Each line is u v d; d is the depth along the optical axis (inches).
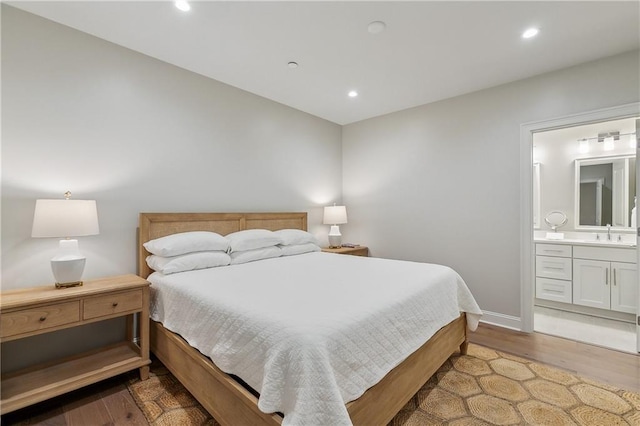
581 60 99.3
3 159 74.6
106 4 74.2
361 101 138.6
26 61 77.5
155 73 101.1
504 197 117.0
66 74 83.6
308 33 86.3
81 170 86.3
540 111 108.9
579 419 63.6
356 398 48.6
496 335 109.0
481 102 123.3
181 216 104.7
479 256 123.4
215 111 117.5
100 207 89.8
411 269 92.2
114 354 82.4
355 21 80.4
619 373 82.4
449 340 84.6
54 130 81.7
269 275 83.8
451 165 131.7
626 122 138.0
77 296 68.6
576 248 135.3
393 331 58.6
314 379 42.1
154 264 88.9
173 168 105.7
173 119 105.7
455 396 72.1
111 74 91.7
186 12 77.3
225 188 121.0
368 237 163.5
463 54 96.9
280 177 142.7
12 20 75.5
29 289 71.6
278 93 130.4
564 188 153.6
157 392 73.6
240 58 100.9
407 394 63.3
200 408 67.6
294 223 146.2
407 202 147.1
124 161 94.4
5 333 59.7
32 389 66.0
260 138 133.6
